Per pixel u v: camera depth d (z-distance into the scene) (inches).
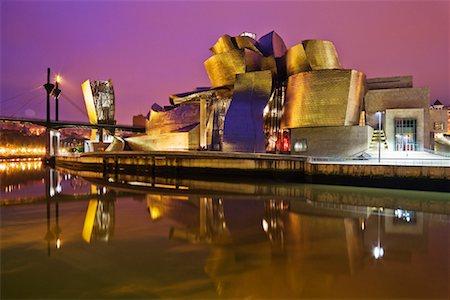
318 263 409.4
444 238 523.8
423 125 1611.7
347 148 1668.3
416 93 1713.8
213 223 629.3
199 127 2324.1
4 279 362.9
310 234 547.2
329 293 326.0
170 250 463.2
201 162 1611.7
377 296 320.5
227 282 352.8
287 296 321.7
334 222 636.7
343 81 1649.9
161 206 818.2
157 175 1766.7
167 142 2388.0
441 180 994.7
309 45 1846.7
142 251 458.9
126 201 894.4
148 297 319.6
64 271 384.8
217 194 1023.0
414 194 968.9
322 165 1200.2
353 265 402.3
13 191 1104.8
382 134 1720.0
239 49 2068.2
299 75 1754.4
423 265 402.3
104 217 686.5
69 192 1080.8
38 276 370.0
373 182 1095.6
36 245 486.3
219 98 2214.6
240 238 524.4
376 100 1772.9
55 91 3476.9
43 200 914.1
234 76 2089.1
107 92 3998.5
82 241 507.8
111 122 4005.9
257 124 1907.0
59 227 598.5
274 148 2005.4
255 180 1390.3
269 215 705.0
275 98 2038.6
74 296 321.4
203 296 321.1
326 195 975.0
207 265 403.2
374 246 481.7
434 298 315.3
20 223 630.5
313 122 1702.8
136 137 2598.4
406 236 535.8
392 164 1110.4
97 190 1131.9
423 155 1509.6
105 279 362.3
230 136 1923.0
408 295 322.0
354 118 1697.8
